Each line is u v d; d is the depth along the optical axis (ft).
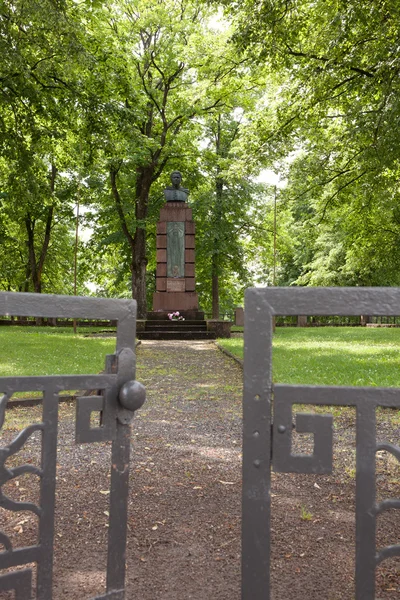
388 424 19.12
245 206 103.65
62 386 5.86
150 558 9.27
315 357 38.91
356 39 44.39
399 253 88.84
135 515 11.15
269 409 5.76
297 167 67.46
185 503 11.87
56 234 116.67
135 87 66.85
